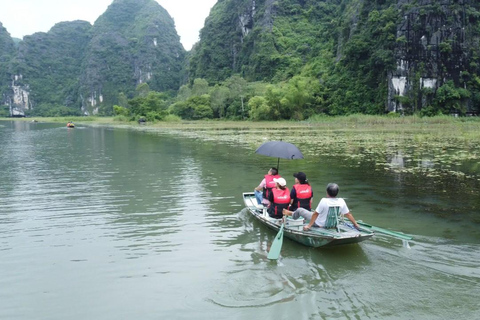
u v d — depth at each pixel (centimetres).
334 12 11431
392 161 1769
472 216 916
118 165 1792
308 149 2277
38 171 1644
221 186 1293
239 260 671
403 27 6525
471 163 1672
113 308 520
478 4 6519
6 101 18200
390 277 599
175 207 1026
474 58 6378
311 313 500
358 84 7269
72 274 622
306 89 7494
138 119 8662
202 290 564
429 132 3641
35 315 506
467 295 543
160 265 652
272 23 11525
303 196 811
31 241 774
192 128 5391
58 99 18850
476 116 6238
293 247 733
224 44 13450
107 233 820
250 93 8825
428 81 6400
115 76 18262
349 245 734
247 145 2672
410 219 896
